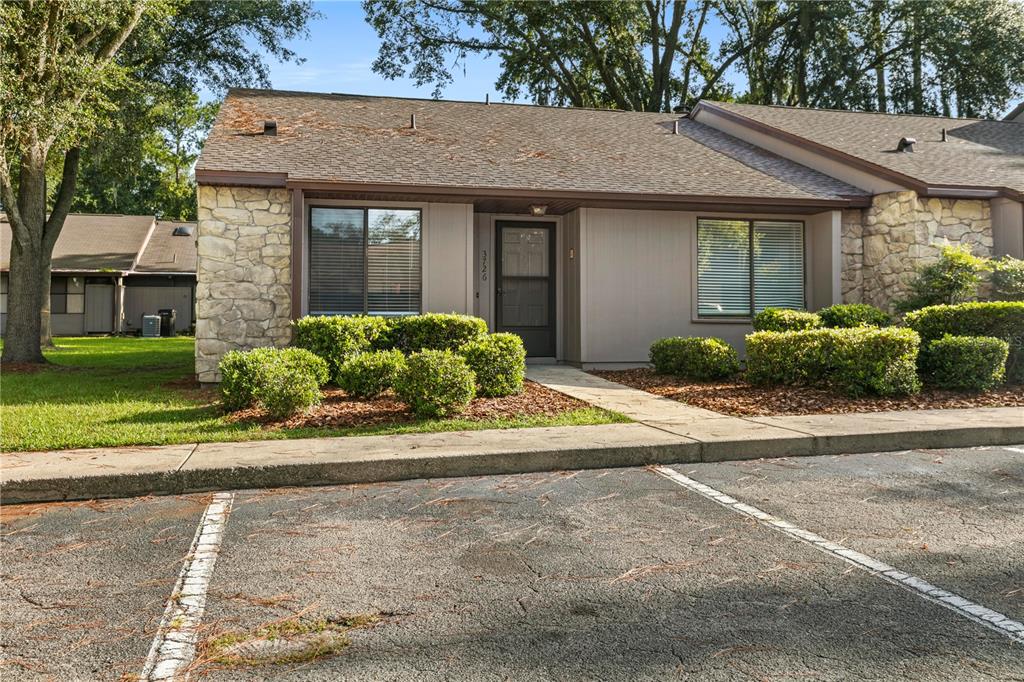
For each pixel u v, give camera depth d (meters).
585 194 11.23
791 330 10.13
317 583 3.40
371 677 2.52
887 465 5.95
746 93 32.97
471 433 6.64
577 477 5.59
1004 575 3.44
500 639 2.81
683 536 4.08
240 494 5.13
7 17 11.30
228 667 2.60
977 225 11.95
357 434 6.68
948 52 27.27
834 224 12.52
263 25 20.25
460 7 28.80
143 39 17.05
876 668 2.55
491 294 12.97
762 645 2.74
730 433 6.56
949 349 8.95
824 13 27.61
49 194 31.56
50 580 3.45
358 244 11.44
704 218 12.84
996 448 6.64
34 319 14.24
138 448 6.00
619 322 12.47
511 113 15.93
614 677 2.50
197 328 10.41
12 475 5.04
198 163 10.42
